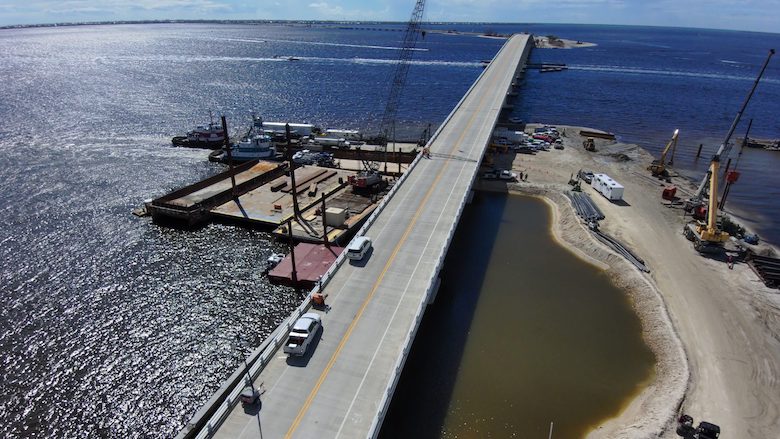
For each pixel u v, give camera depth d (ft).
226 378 155.74
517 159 373.61
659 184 322.14
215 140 399.85
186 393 150.30
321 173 328.29
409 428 136.15
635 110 573.74
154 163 361.10
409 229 206.39
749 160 395.14
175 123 485.15
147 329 177.99
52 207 280.92
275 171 333.01
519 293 203.62
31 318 183.11
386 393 117.91
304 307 153.58
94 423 140.05
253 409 118.42
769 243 256.32
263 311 188.24
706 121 524.52
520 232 260.62
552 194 305.32
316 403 120.26
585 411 142.82
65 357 163.94
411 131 470.80
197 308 189.78
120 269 217.15
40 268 216.74
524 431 135.64
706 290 198.08
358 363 133.08
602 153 393.29
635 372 158.61
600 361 163.63
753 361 159.33
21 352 165.78
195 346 169.68
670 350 163.63
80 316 184.75
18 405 145.38
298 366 131.95
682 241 239.30
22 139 417.28
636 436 129.90
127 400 147.74
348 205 277.64
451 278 215.10
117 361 162.61
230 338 173.68
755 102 627.46
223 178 314.96
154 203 263.49
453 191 243.81
